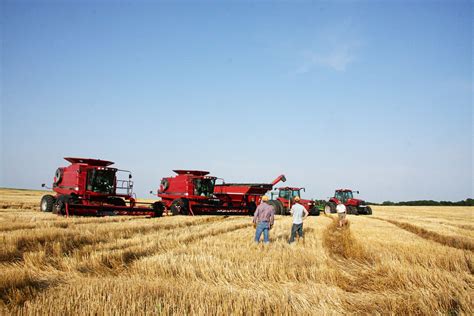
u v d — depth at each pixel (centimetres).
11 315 462
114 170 2117
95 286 577
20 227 1277
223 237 1255
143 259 819
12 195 4897
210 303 514
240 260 846
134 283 603
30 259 809
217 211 2384
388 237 1415
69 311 471
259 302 527
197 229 1467
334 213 3719
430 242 1266
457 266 859
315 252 968
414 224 2230
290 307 515
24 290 577
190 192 2423
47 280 670
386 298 597
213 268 749
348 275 794
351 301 583
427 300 570
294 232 1250
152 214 2108
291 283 691
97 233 1187
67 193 2066
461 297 575
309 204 3175
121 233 1234
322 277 738
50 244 988
